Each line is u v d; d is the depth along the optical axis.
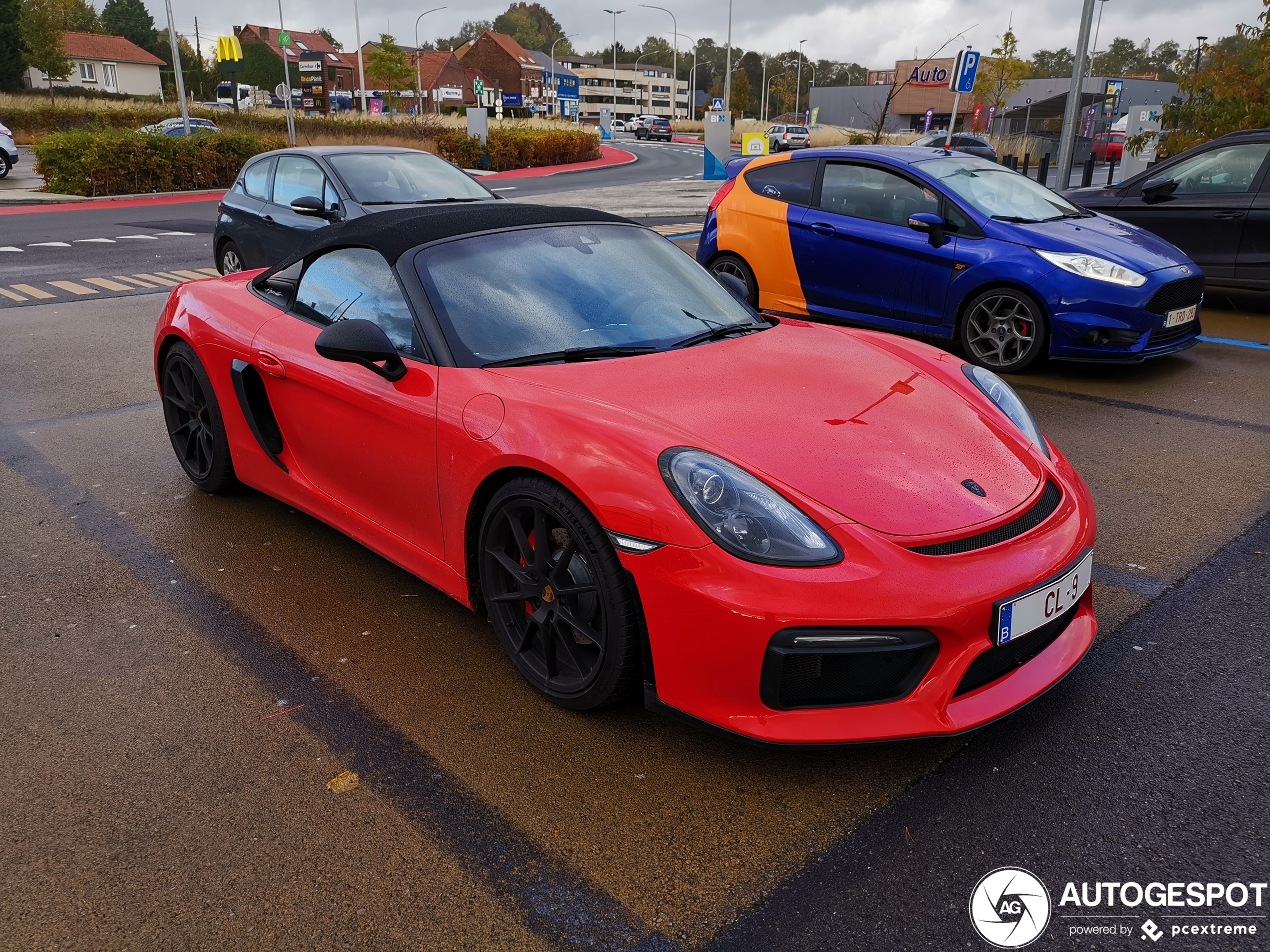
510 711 2.57
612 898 1.92
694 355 2.88
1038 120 43.62
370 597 3.23
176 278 10.16
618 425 2.38
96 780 2.29
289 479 3.55
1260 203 7.64
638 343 2.93
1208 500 4.01
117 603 3.19
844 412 2.58
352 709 2.58
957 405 2.79
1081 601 2.62
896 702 2.16
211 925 1.86
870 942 1.80
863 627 2.06
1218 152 8.02
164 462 4.59
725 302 3.36
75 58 80.06
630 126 87.44
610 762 2.35
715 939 1.81
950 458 2.47
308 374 3.19
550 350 2.82
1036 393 5.75
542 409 2.48
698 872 1.98
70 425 5.15
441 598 3.22
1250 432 4.95
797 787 2.25
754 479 2.23
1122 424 5.12
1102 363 6.60
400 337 2.93
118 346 7.00
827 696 2.15
